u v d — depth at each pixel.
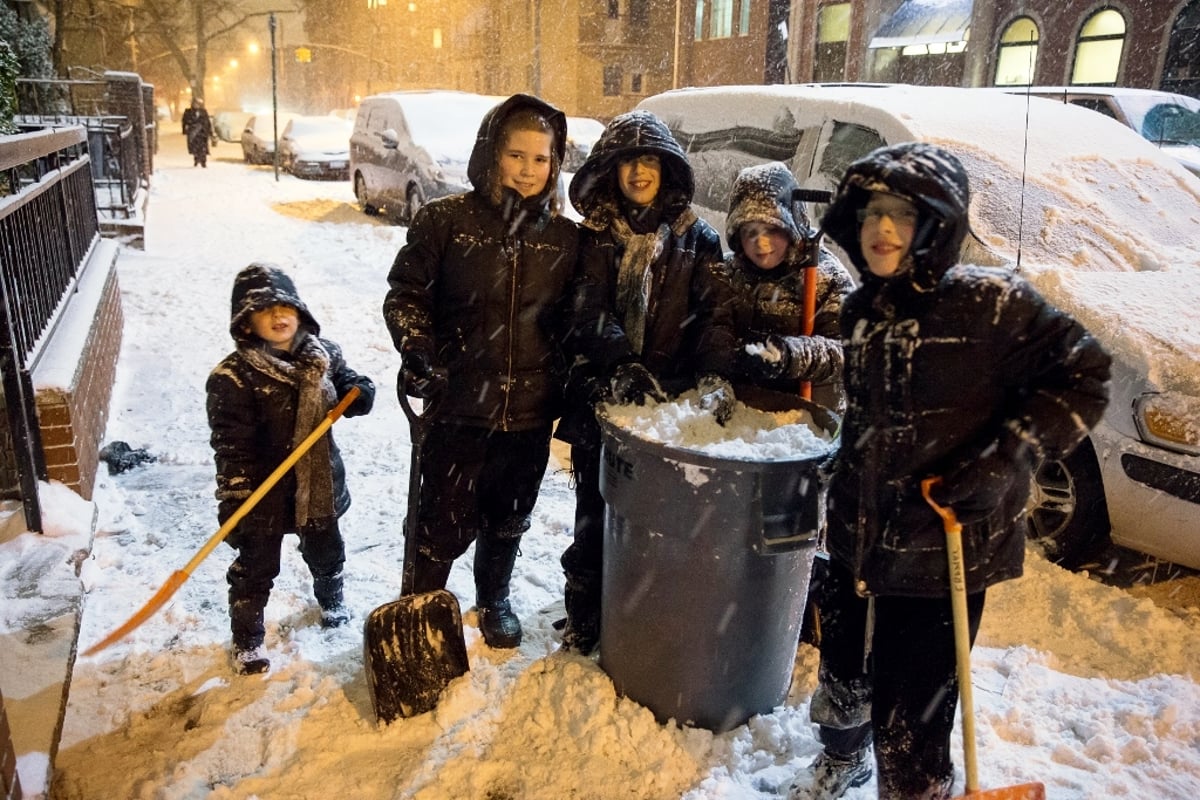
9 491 3.57
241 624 2.99
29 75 14.28
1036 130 5.07
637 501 2.52
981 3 20.69
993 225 4.39
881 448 2.04
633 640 2.72
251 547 2.95
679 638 2.61
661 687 2.71
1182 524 3.40
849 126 5.19
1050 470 3.90
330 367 3.02
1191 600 3.69
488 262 2.79
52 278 4.54
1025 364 1.89
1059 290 3.84
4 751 1.99
